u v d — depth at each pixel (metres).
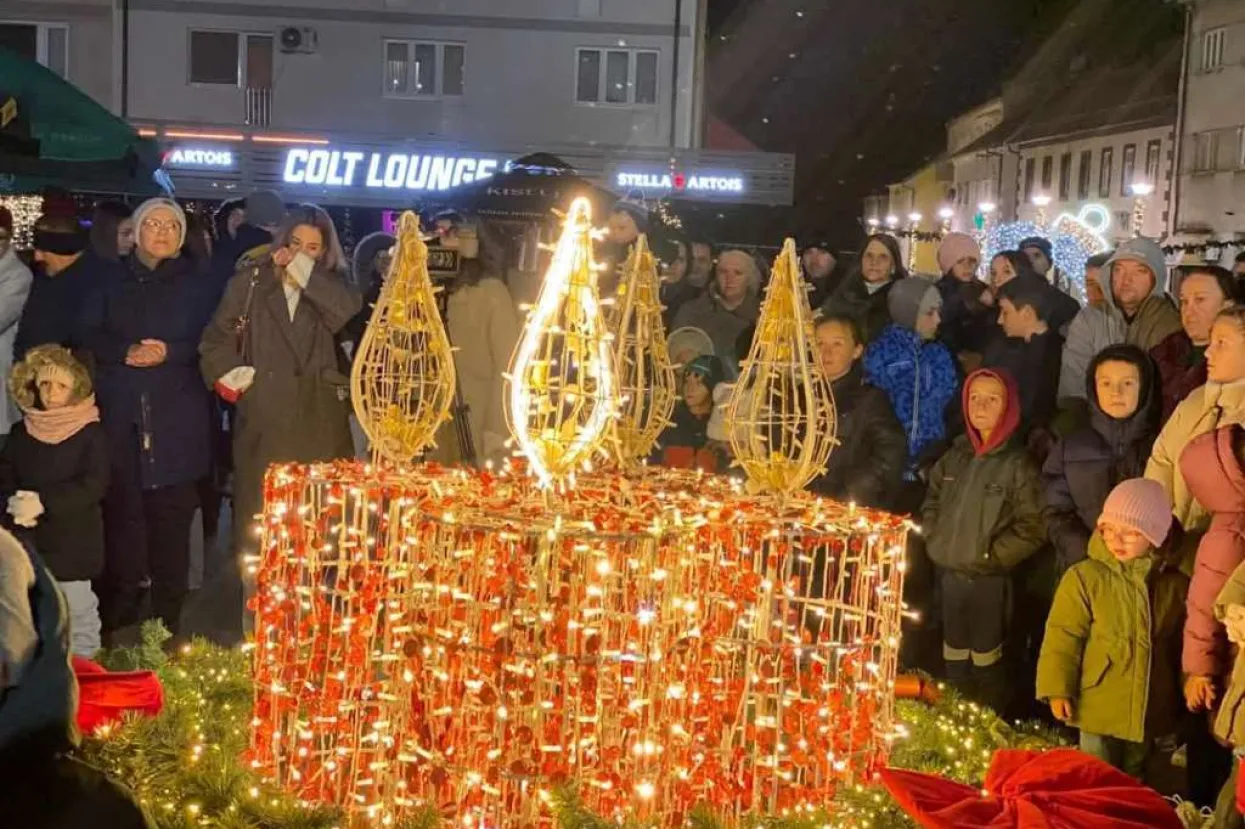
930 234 22.09
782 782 5.01
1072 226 22.03
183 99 27.12
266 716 5.29
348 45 27.19
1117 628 5.73
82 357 8.02
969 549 6.90
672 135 27.41
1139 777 6.00
